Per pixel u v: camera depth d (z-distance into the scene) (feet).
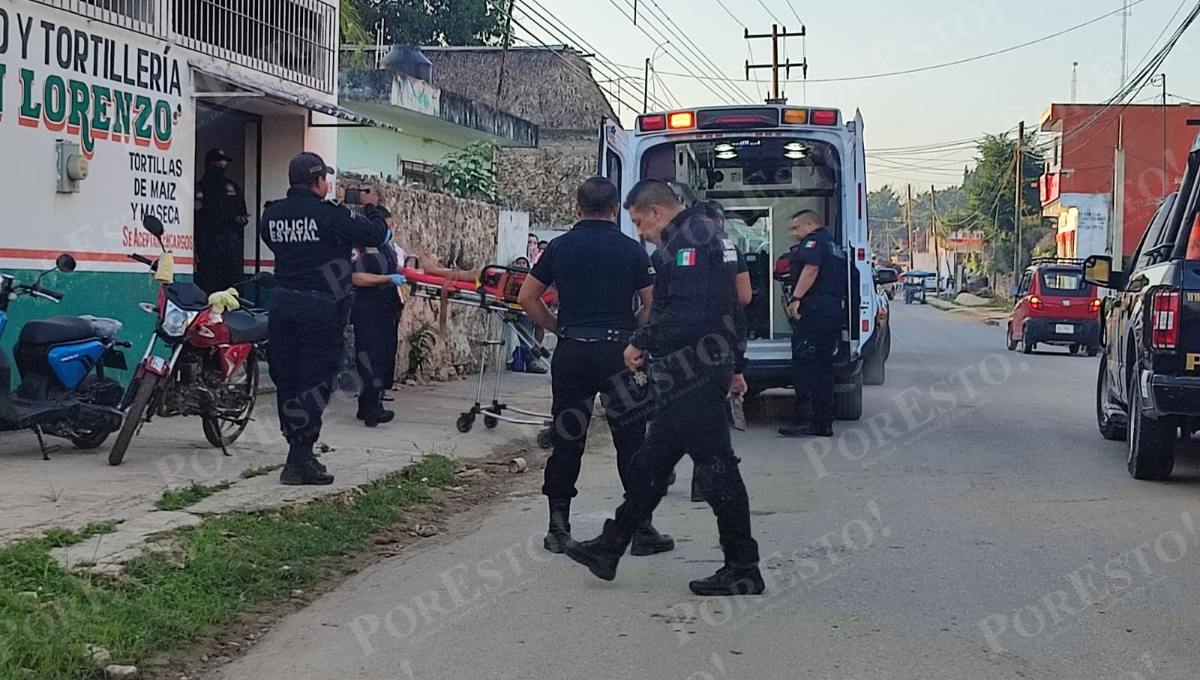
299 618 18.33
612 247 21.50
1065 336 79.36
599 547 19.74
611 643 17.02
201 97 36.50
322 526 23.04
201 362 27.96
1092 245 141.90
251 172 43.09
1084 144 141.79
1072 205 142.92
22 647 14.92
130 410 26.61
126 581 18.07
